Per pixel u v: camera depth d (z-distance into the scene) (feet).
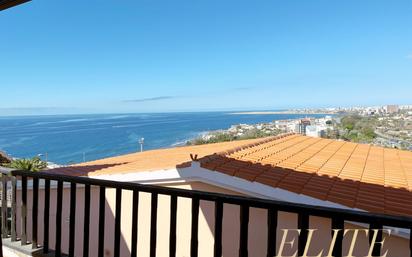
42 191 21.29
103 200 8.41
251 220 15.03
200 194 6.66
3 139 285.84
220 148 29.94
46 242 9.89
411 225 4.76
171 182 17.16
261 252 14.76
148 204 17.94
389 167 22.33
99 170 22.82
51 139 280.92
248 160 19.24
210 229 16.16
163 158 26.81
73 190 9.11
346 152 28.07
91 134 315.78
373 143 37.01
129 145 236.63
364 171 19.75
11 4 9.11
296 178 15.92
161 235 17.48
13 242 10.96
